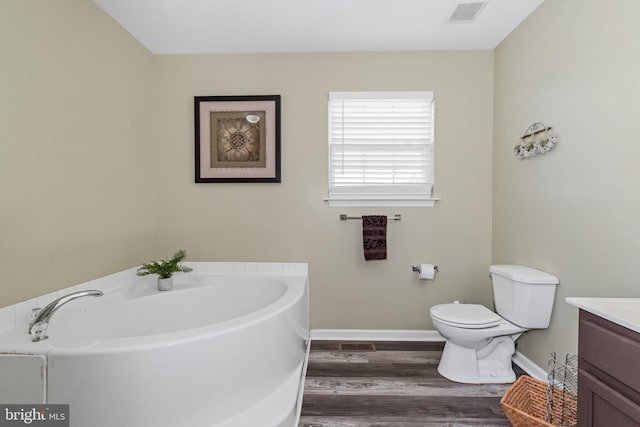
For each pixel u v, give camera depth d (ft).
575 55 5.49
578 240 5.46
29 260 4.94
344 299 8.48
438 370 6.89
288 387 5.39
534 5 6.45
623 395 3.06
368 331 8.46
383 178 8.43
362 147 8.40
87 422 3.88
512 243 7.43
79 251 5.94
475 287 8.34
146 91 8.06
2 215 4.55
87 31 6.08
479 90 8.29
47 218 5.25
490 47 8.18
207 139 8.38
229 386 4.50
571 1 5.57
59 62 5.45
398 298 8.45
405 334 8.44
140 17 6.81
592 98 5.13
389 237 8.42
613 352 3.17
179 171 8.44
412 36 7.66
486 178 8.34
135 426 3.94
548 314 6.07
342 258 8.46
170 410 4.07
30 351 3.87
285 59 8.36
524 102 6.96
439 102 8.32
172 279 7.47
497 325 6.35
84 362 3.84
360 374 6.78
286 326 5.53
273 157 8.36
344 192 8.46
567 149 5.69
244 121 8.37
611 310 3.32
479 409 5.63
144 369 3.94
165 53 8.33
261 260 8.46
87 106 6.10
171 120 8.38
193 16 6.81
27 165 4.90
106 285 6.66
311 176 8.41
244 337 4.66
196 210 8.46
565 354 5.77
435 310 6.82
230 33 7.50
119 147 7.04
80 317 5.46
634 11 4.40
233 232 8.46
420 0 6.33
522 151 6.88
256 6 6.49
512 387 5.41
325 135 8.36
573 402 5.12
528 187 6.84
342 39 7.79
